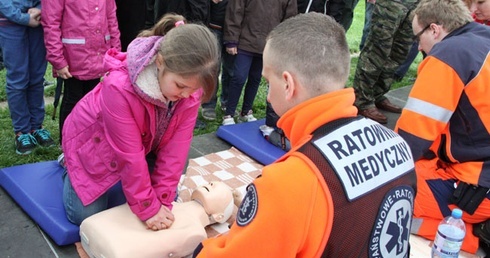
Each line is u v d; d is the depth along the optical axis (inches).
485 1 104.9
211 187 93.9
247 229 43.6
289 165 42.6
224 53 150.9
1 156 118.3
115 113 74.2
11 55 111.4
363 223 43.1
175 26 74.7
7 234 89.9
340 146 43.9
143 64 70.0
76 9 106.7
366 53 160.9
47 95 162.1
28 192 96.3
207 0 131.1
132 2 128.6
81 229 82.8
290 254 42.3
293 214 41.2
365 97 165.2
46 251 87.0
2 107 149.0
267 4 134.5
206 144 137.3
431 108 87.4
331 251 42.8
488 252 92.9
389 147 47.1
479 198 88.4
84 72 112.9
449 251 81.6
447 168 93.8
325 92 46.7
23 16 107.0
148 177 79.7
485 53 86.0
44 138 125.3
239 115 160.6
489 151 88.1
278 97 49.3
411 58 207.5
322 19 49.1
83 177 85.5
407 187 47.2
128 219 82.7
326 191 41.6
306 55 45.7
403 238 47.2
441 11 93.0
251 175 119.6
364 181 43.5
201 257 50.1
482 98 85.4
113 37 118.9
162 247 79.1
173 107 79.3
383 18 153.3
